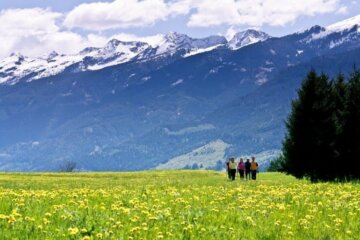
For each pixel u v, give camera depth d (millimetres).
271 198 27406
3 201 22844
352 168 72125
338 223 19422
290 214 21188
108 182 63625
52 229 17078
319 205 24359
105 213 20188
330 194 29344
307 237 17438
